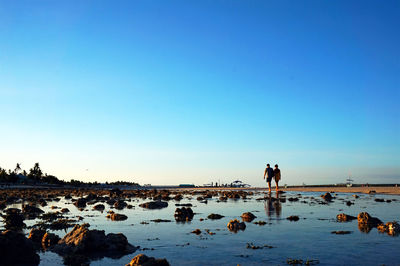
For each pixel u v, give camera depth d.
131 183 158.88
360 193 38.41
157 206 25.36
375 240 10.49
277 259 8.42
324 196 30.09
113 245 10.09
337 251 9.09
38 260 9.05
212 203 27.47
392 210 18.80
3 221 16.67
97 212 21.31
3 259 8.66
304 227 13.22
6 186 98.56
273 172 36.62
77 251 9.71
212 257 8.75
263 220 15.46
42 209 24.53
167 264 7.83
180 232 12.66
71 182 134.38
